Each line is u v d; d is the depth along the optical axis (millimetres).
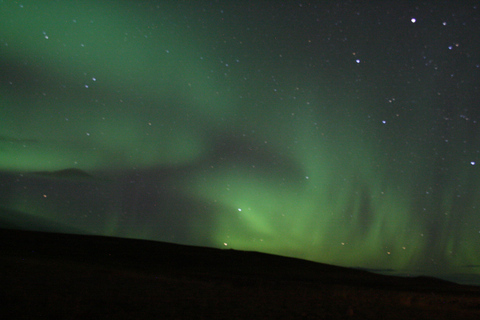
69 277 7676
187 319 5031
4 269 7641
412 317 6586
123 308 5316
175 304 5957
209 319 5137
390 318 6324
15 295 5336
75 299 5523
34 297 5355
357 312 6691
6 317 4312
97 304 5398
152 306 5629
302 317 5812
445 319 6621
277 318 5578
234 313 5672
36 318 4406
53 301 5242
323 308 6832
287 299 7621
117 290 6730
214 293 7555
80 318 4590
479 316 7320
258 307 6363
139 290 6984
